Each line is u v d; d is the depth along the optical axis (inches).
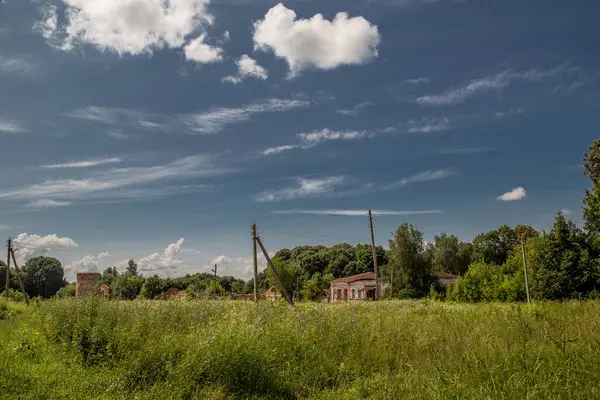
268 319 409.1
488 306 642.2
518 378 231.5
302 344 341.7
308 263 4291.3
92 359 339.6
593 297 1339.8
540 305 589.9
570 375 234.8
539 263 1492.4
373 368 322.3
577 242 1444.4
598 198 1381.6
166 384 269.6
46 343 389.1
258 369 296.5
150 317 416.8
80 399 249.9
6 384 258.8
